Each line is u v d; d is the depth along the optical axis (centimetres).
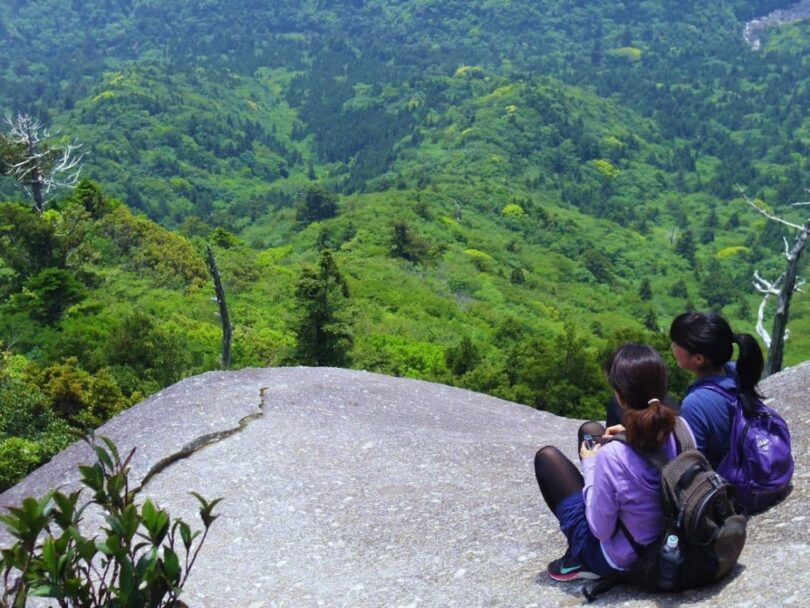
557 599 447
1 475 1456
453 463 789
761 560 411
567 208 18650
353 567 584
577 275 13038
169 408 944
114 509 360
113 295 5025
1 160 5459
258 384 1045
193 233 13588
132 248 5803
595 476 401
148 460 816
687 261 15662
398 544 606
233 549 643
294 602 540
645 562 396
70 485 784
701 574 385
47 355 3306
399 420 980
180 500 740
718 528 373
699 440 438
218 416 911
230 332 2819
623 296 12519
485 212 15475
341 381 1102
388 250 10119
